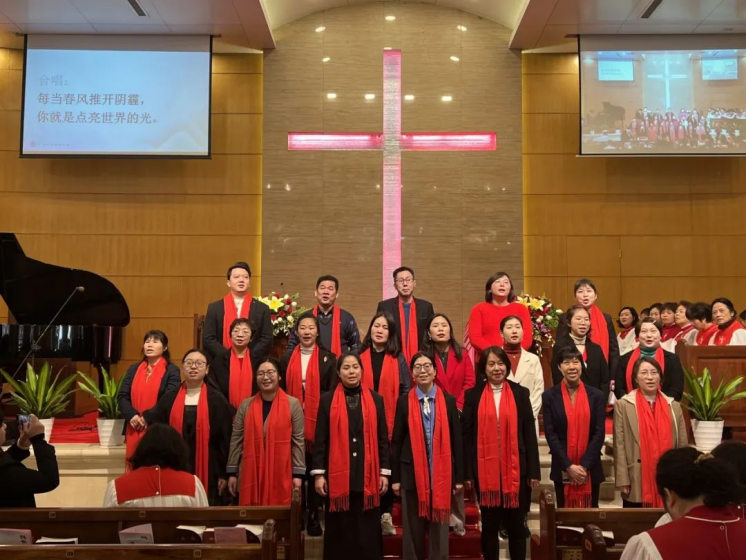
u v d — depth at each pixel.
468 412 4.35
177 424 4.43
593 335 5.50
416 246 8.90
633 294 8.90
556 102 9.07
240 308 5.20
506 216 8.95
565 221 8.96
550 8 7.89
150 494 3.06
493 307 5.38
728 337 5.61
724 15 8.06
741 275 8.91
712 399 4.88
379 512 4.19
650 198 8.99
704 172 9.02
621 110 8.59
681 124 8.59
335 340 5.22
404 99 9.04
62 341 6.77
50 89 8.54
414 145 8.99
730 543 1.76
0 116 8.95
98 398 5.59
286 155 8.98
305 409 4.74
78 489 5.38
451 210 8.95
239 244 8.91
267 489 4.24
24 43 8.55
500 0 8.45
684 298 8.89
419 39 9.09
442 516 4.09
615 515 2.87
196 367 4.43
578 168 9.02
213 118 9.02
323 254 8.88
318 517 4.90
